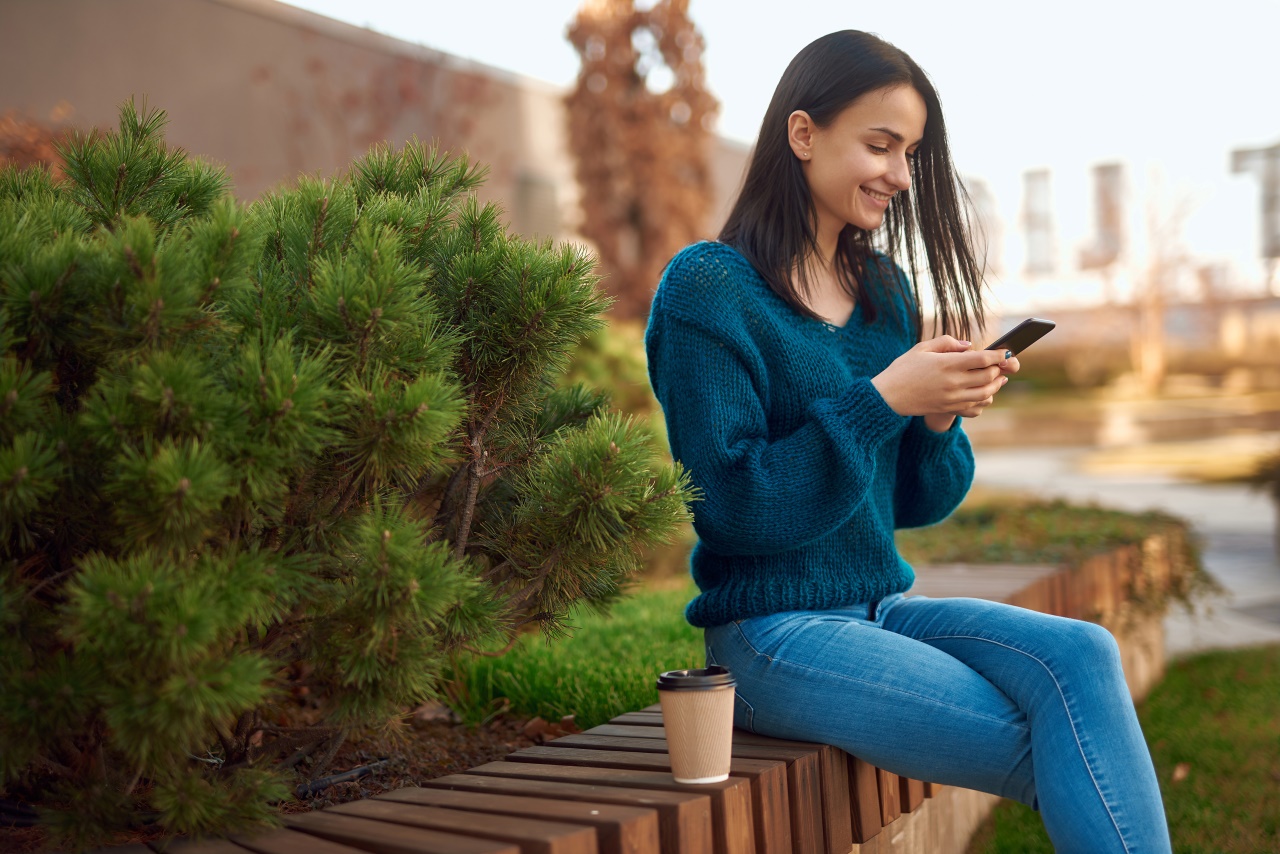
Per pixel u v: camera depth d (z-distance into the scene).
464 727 2.61
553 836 1.37
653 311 2.03
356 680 1.51
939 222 2.24
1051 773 1.66
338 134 11.14
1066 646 1.75
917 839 2.34
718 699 1.62
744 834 1.62
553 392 2.11
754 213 2.11
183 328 1.39
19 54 8.34
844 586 2.00
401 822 1.50
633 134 13.14
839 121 2.02
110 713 1.29
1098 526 4.78
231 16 10.13
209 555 1.40
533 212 14.03
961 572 3.92
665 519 1.67
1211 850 2.64
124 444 1.32
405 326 1.54
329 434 1.44
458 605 1.59
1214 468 13.05
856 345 2.16
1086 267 25.58
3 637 1.38
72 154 1.89
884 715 1.78
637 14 13.23
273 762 1.87
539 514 1.74
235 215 1.46
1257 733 3.65
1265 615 5.84
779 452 1.85
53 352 1.47
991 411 23.94
